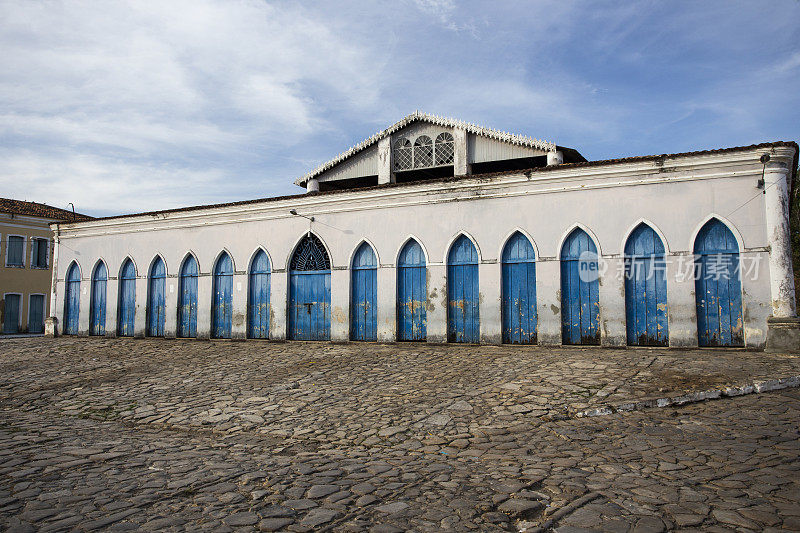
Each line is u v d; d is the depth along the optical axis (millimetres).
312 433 7426
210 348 16469
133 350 16734
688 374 9383
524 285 14148
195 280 19156
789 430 6449
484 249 14508
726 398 8172
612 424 7188
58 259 22391
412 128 19766
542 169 13773
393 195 15773
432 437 6965
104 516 4246
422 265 15477
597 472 5262
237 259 18281
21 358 15953
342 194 16484
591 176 13320
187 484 5086
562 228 13609
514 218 14195
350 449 6613
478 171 20281
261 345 16734
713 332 12117
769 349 11336
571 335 13469
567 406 8062
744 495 4477
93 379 12219
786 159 11602
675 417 7387
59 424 8414
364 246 16328
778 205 11570
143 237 20297
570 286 13562
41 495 4793
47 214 32562
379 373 11328
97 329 21234
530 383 9555
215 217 18781
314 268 17172
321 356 13906
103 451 6543
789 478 4859
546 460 5766
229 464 5875
